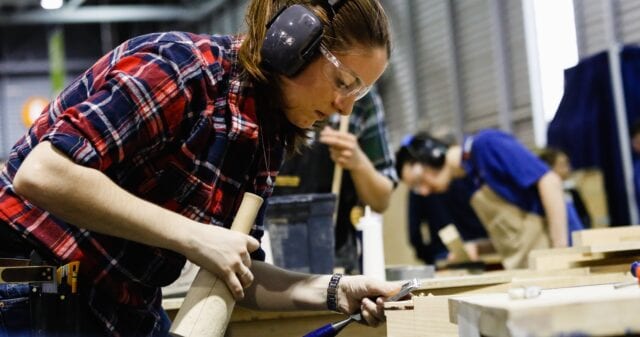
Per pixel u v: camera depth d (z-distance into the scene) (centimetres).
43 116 140
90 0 1175
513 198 354
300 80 142
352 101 146
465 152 376
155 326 150
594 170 378
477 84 600
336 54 141
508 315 95
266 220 210
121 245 138
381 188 251
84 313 137
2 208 135
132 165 135
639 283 124
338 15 140
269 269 168
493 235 368
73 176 122
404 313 144
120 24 1226
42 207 125
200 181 140
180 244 132
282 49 138
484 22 583
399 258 484
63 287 133
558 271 192
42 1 1008
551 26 515
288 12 139
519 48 547
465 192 435
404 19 697
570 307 95
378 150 261
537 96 525
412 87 689
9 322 134
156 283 145
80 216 125
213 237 136
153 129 131
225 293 140
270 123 149
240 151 144
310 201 211
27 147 138
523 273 196
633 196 365
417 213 462
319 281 163
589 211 386
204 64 138
